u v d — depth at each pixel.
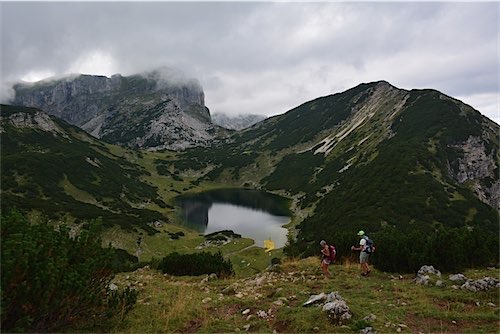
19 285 7.35
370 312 9.74
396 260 15.60
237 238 94.00
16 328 7.25
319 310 9.65
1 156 128.38
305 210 129.88
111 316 9.30
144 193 152.00
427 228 70.75
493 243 16.77
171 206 145.38
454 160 121.81
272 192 184.38
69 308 8.24
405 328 8.73
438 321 9.34
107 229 82.44
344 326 8.72
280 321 9.37
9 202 77.94
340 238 20.14
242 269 55.06
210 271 18.92
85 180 134.75
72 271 8.39
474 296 11.20
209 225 115.12
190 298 11.78
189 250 81.69
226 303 11.16
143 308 10.70
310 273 15.74
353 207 92.81
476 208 83.88
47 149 158.75
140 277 18.14
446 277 14.00
